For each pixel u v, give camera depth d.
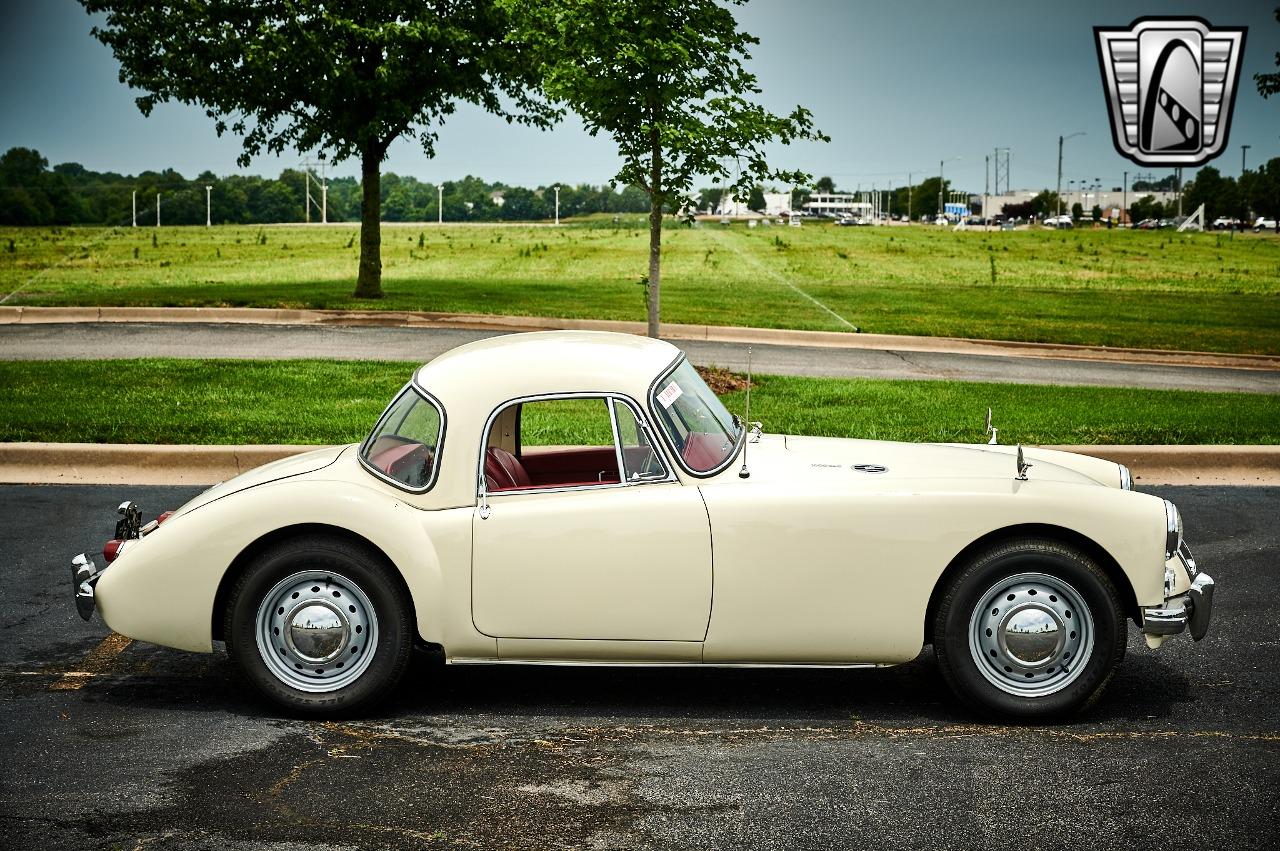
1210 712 4.92
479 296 25.38
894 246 61.50
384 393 12.71
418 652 5.80
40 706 5.01
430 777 4.25
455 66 22.39
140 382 13.26
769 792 4.11
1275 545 7.64
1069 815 3.92
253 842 3.73
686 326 20.17
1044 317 25.55
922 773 4.28
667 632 4.80
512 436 5.52
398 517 4.80
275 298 23.09
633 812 3.95
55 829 3.82
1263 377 17.17
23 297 23.98
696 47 13.02
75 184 187.88
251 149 22.55
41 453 9.55
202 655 5.72
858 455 5.36
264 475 5.24
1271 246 69.25
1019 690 4.77
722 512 4.74
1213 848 3.68
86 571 5.02
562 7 13.09
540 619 4.80
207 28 21.17
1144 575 4.70
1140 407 12.77
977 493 4.75
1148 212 191.00
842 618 4.76
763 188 13.77
